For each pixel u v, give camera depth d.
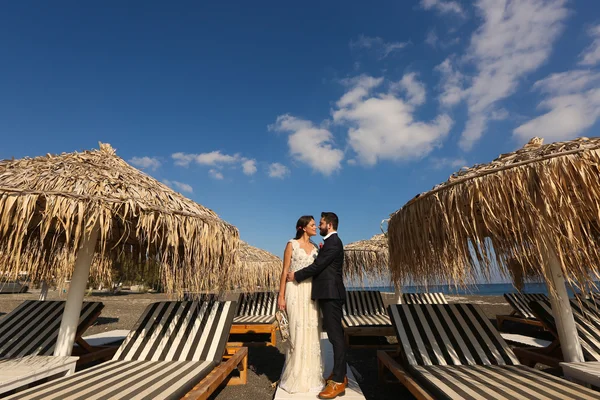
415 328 3.46
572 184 2.04
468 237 2.50
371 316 6.13
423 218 2.69
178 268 3.78
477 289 2.44
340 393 2.60
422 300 7.41
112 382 2.27
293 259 2.93
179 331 3.47
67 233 2.28
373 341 5.62
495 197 2.19
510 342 4.96
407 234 2.92
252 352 5.08
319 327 2.87
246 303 6.96
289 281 2.90
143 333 3.44
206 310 3.80
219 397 3.12
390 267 3.44
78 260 3.19
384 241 7.06
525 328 6.61
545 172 2.09
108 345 4.65
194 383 2.37
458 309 3.69
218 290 3.80
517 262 2.56
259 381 3.61
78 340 3.83
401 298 6.99
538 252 2.28
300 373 2.71
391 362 3.15
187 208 3.06
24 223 2.37
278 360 4.59
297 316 2.81
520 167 2.19
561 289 2.71
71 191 2.46
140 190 2.85
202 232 2.94
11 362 2.79
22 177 2.57
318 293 2.71
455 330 3.39
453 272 2.46
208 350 3.18
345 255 6.86
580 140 2.23
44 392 2.03
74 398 1.92
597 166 2.01
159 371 2.60
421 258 2.81
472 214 2.24
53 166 2.81
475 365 2.86
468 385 2.17
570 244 2.11
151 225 2.63
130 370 2.63
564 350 2.70
